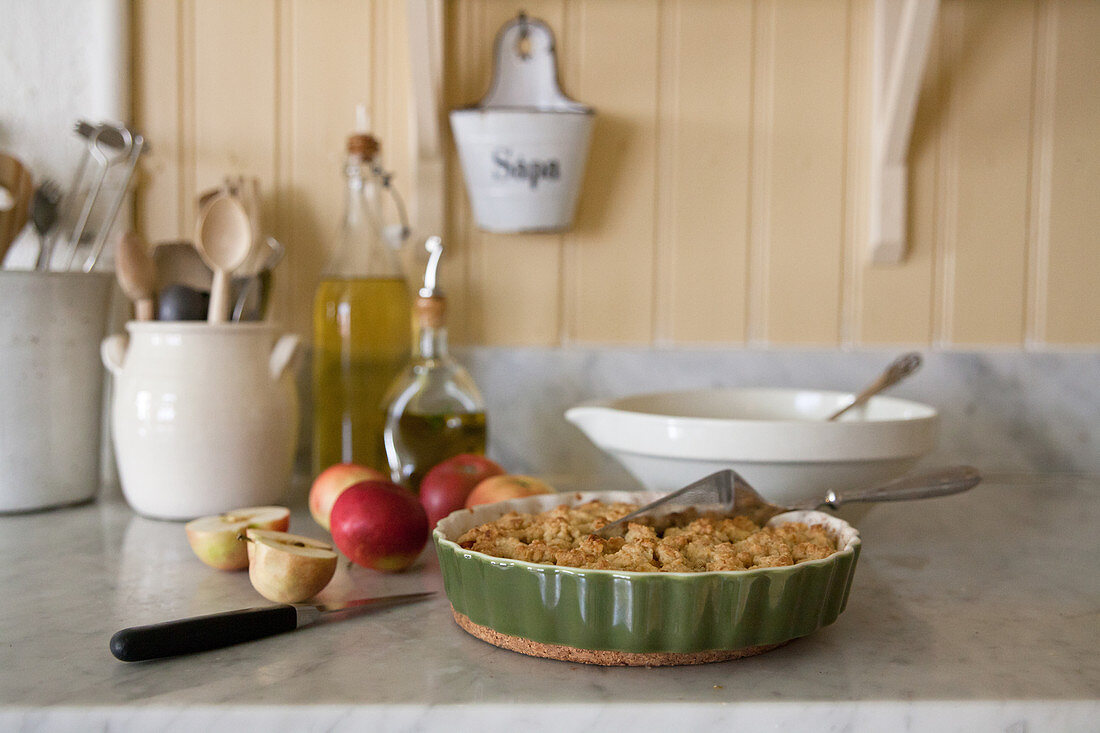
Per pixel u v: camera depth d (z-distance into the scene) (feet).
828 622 1.70
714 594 1.54
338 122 3.37
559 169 3.14
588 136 3.18
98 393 3.01
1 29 3.24
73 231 3.27
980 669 1.64
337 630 1.85
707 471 2.42
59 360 2.85
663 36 3.35
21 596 2.03
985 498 3.19
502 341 3.41
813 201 3.41
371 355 3.13
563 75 3.34
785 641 1.72
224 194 3.11
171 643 1.66
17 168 2.86
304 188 3.38
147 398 2.68
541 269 3.39
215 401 2.68
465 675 1.60
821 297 3.43
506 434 3.43
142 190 3.34
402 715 1.46
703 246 3.41
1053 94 3.42
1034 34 3.40
